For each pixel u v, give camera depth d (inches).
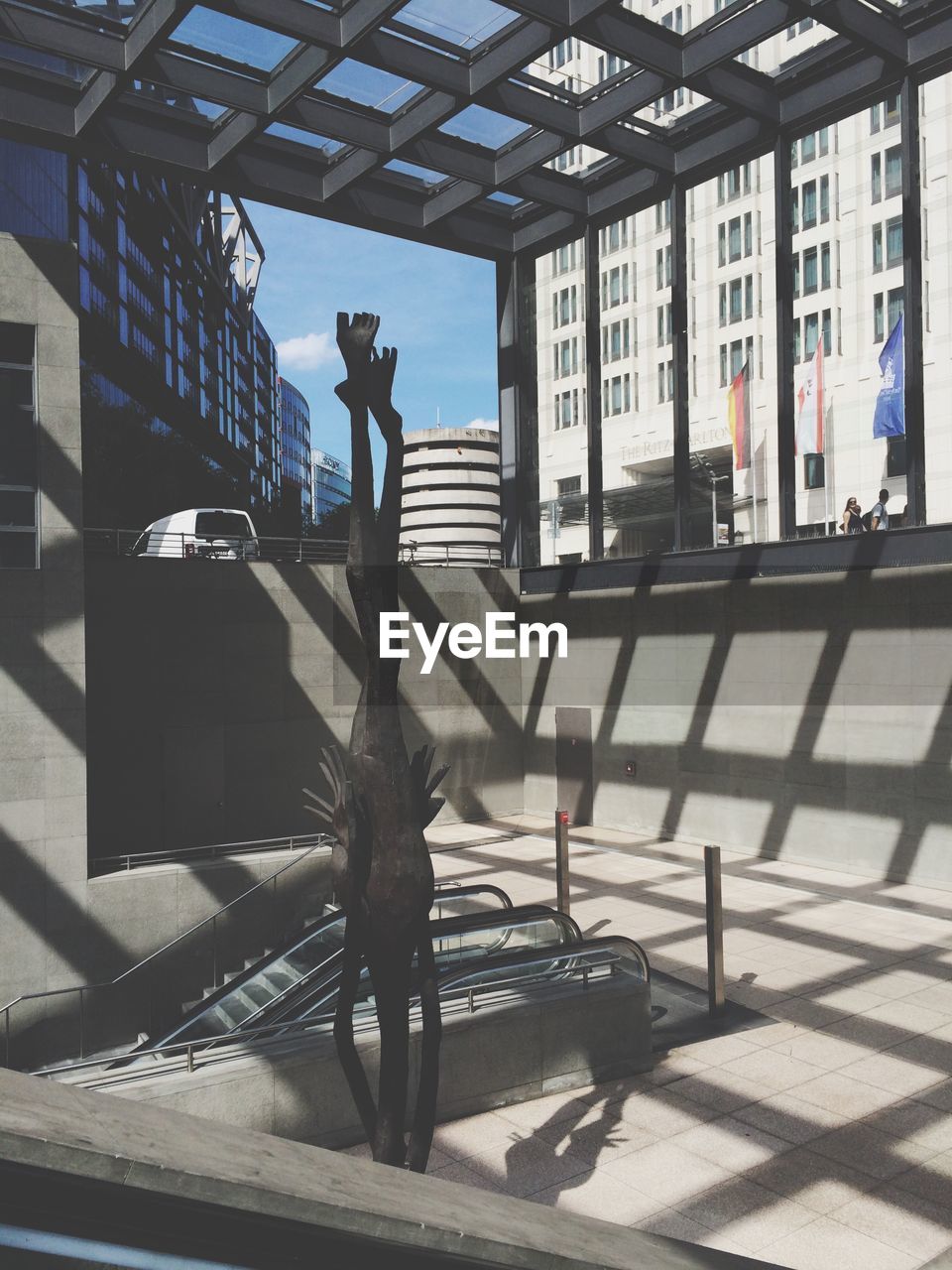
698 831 748.0
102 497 1859.0
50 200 1915.6
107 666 682.8
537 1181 280.5
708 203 2135.8
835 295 1884.8
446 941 421.7
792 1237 249.4
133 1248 47.9
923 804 599.8
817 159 1934.1
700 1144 301.0
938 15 553.6
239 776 733.9
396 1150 232.5
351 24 518.3
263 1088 299.6
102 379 2285.9
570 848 753.0
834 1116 317.1
